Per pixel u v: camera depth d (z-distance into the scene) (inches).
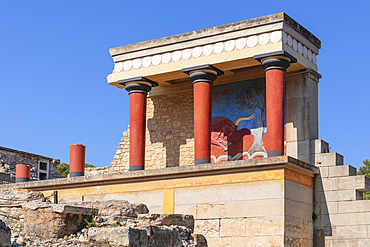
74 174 843.4
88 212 539.2
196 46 792.9
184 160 893.2
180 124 911.0
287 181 657.6
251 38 751.7
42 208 522.6
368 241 685.3
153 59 828.6
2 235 422.9
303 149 768.9
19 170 900.0
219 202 681.6
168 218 597.9
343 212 708.0
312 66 802.8
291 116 791.7
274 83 725.3
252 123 843.4
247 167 669.3
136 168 813.2
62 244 497.4
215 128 871.7
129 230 459.2
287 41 745.0
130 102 842.8
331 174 726.5
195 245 576.4
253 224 655.1
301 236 678.5
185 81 908.6
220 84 879.1
